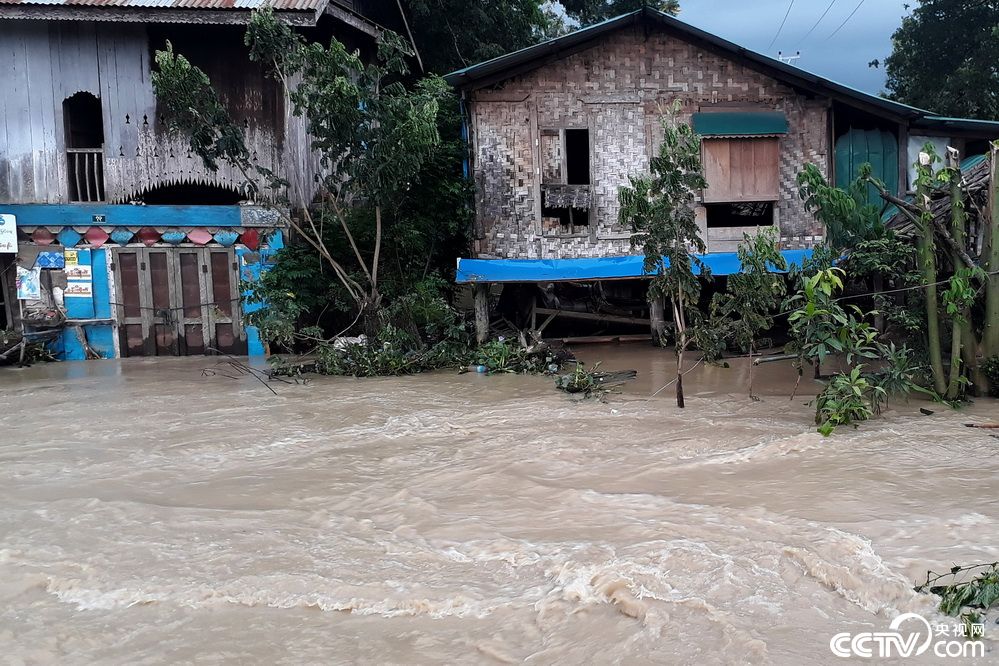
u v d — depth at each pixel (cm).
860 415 841
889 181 1553
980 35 2562
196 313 1623
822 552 493
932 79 2727
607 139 1551
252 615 447
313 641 416
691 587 454
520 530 557
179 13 1498
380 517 601
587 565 487
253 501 644
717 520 558
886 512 568
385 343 1332
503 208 1553
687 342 1009
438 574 491
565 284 1673
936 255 1060
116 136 1606
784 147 1556
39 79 1591
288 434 876
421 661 393
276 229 1515
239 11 1502
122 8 1483
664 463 715
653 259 976
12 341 1523
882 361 1216
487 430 870
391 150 1307
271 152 1622
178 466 758
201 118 1304
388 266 1603
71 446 845
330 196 1390
